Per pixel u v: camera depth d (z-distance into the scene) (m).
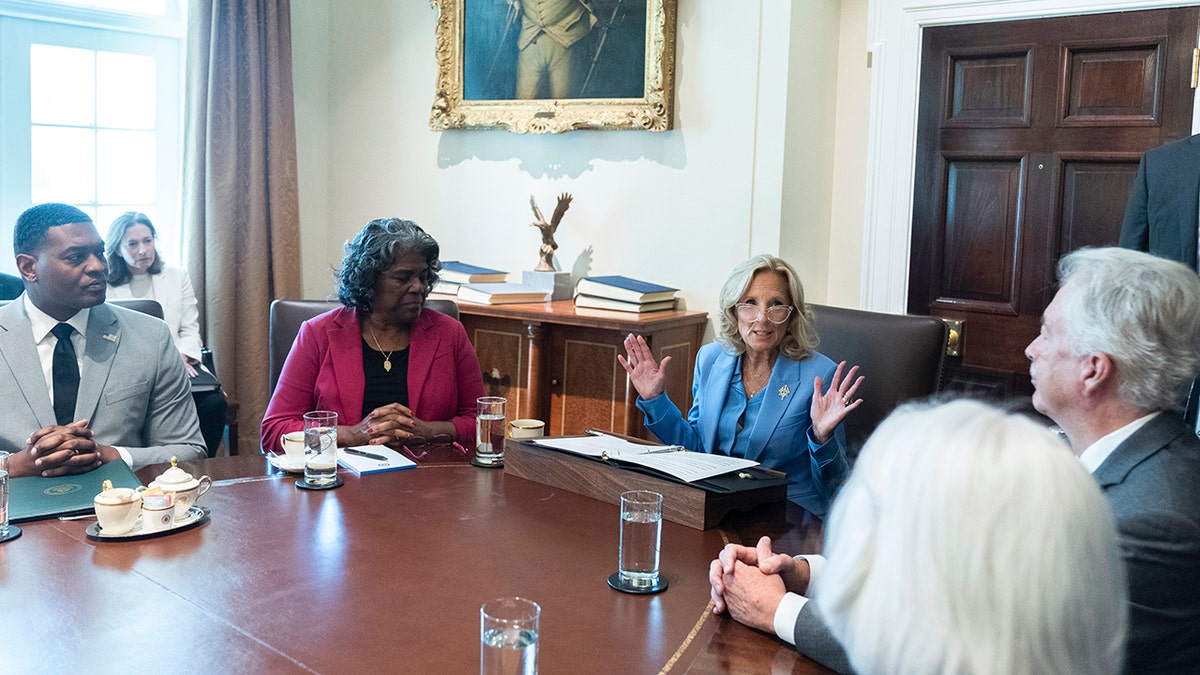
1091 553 0.84
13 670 1.24
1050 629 0.83
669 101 3.87
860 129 3.86
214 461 2.24
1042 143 3.42
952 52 3.56
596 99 4.02
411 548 1.71
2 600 1.45
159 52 4.59
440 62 4.40
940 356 2.54
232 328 4.54
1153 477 1.34
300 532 1.77
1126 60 3.25
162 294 4.15
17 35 4.18
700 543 1.79
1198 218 2.47
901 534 0.88
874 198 3.77
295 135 4.72
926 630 0.85
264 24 4.51
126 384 2.40
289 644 1.33
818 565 1.54
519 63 4.20
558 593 1.53
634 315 3.69
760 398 2.44
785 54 3.59
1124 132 3.26
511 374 3.95
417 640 1.35
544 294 4.09
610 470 2.00
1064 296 1.47
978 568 0.84
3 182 4.21
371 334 2.64
